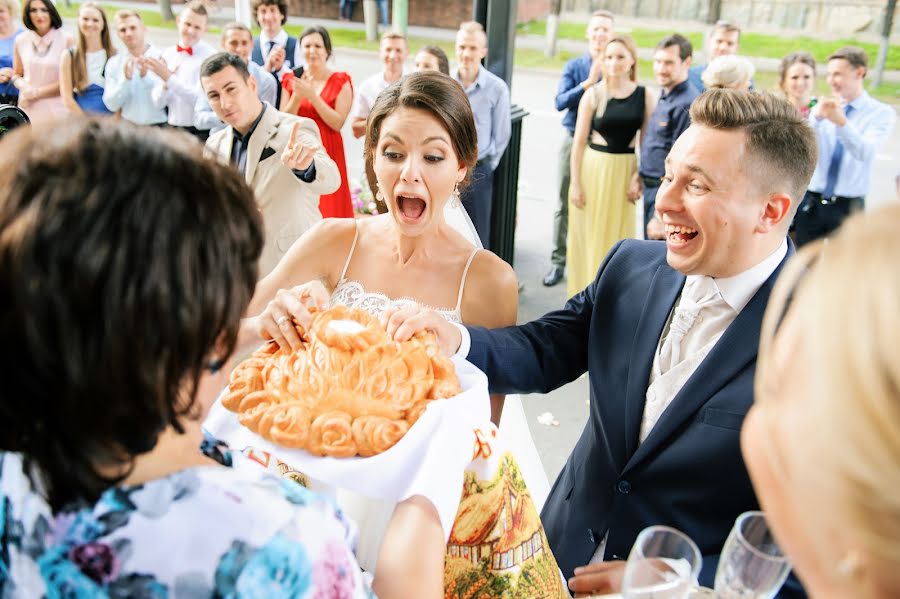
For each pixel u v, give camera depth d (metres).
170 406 0.60
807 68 4.02
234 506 0.61
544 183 6.75
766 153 1.11
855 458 0.38
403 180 1.42
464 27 3.92
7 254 0.53
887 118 3.87
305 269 1.64
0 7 5.69
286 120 2.92
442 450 0.94
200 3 5.02
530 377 1.41
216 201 0.60
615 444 1.32
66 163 0.56
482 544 0.98
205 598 0.59
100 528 0.59
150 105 5.07
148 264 0.54
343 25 14.18
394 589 0.83
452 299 1.56
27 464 0.60
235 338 0.66
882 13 9.65
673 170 1.20
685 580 0.79
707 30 11.01
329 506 0.67
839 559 0.43
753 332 1.18
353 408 1.03
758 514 0.83
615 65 3.82
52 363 0.54
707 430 1.19
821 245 0.47
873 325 0.38
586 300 1.50
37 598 0.62
